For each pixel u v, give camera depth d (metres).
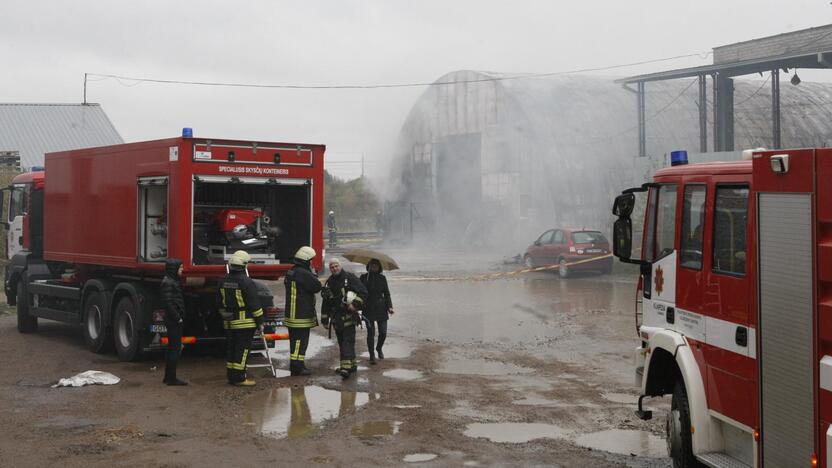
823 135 34.78
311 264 12.38
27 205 15.71
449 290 21.92
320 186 12.46
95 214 13.13
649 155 31.66
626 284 23.19
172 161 11.37
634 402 9.48
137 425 8.41
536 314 17.05
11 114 43.75
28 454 7.34
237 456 7.32
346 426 8.38
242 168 11.78
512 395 9.81
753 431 5.31
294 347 11.04
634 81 31.67
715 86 29.42
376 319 11.96
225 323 10.57
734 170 5.70
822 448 4.53
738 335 5.52
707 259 6.02
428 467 7.00
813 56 25.97
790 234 4.85
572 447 7.63
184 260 11.28
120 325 12.30
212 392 10.05
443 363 11.88
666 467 7.01
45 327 16.52
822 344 4.57
